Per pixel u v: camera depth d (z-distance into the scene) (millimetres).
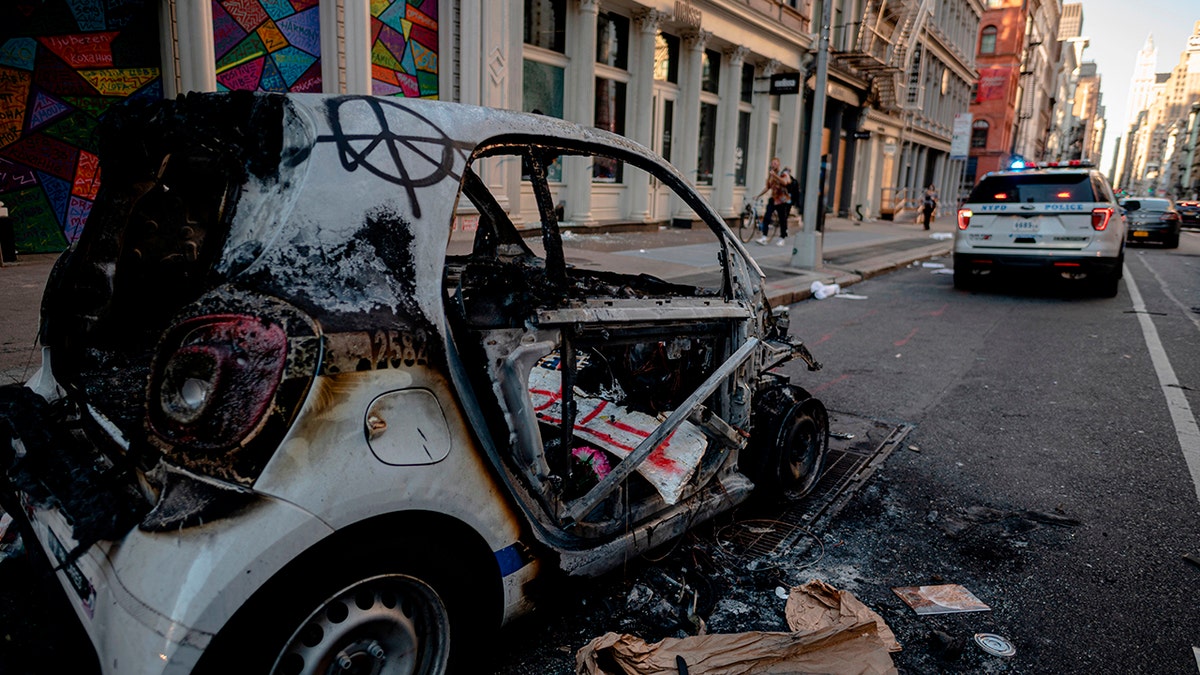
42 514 1923
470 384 2125
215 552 1569
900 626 2750
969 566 3219
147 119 2178
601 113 15648
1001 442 4816
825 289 10930
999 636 2697
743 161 21609
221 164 2078
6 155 8156
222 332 1645
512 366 2139
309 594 1718
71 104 8406
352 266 1834
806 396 3809
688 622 2660
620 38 15906
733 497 3211
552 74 14297
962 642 2621
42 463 1954
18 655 2164
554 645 2529
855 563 3217
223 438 1599
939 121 41688
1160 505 3873
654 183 16719
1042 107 83375
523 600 2287
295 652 1771
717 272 10203
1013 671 2504
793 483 3729
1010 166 11633
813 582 2867
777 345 3590
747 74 20938
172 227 2311
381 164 1938
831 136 27969
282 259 1763
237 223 1901
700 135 19141
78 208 8727
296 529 1652
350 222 1853
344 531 1769
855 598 2840
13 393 2361
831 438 4840
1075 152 157625
